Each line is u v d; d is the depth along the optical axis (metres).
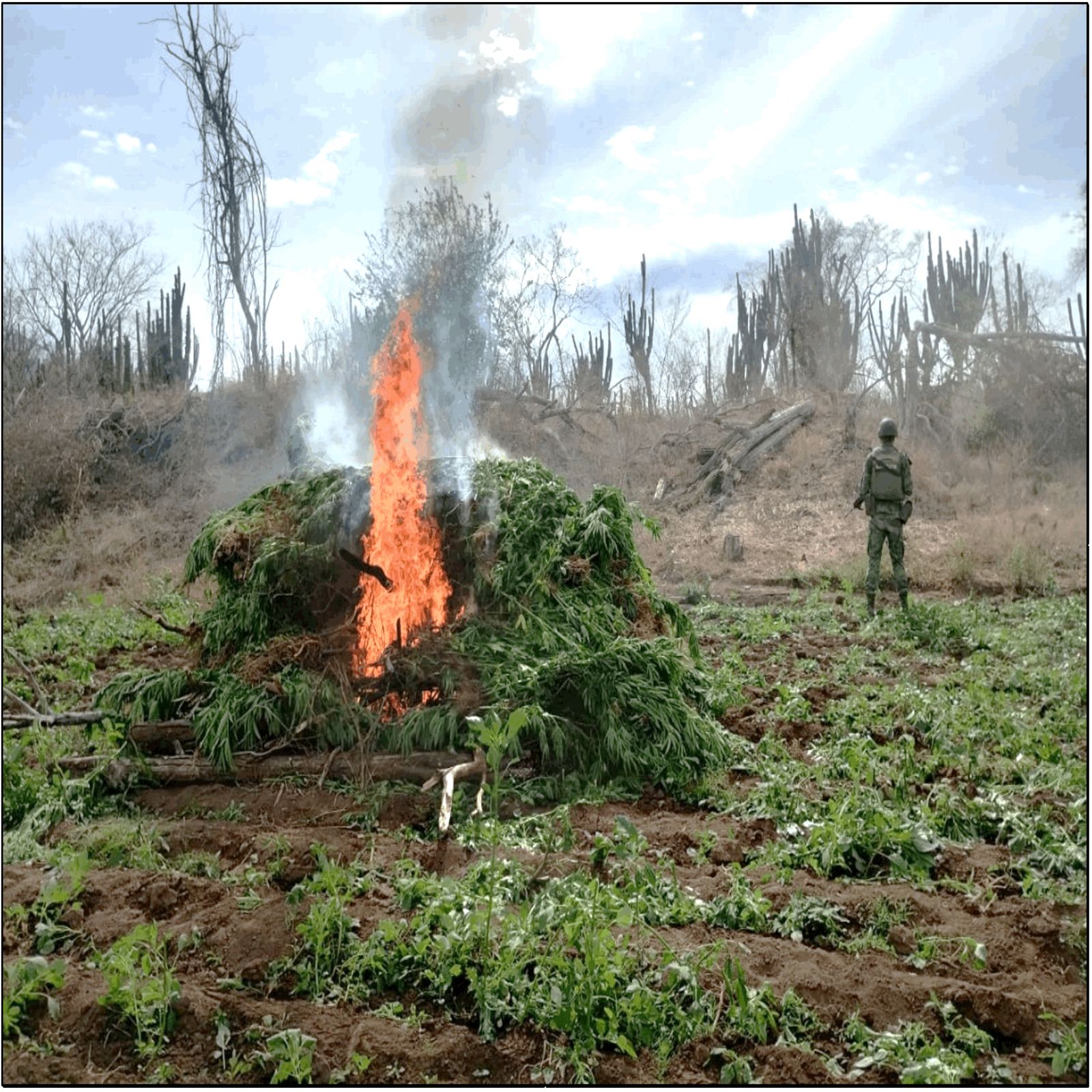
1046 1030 3.99
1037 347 25.98
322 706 6.81
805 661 10.52
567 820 5.71
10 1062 3.76
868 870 5.49
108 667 10.74
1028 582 16.02
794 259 34.56
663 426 28.12
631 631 7.58
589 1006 3.84
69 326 29.94
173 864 5.53
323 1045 3.82
